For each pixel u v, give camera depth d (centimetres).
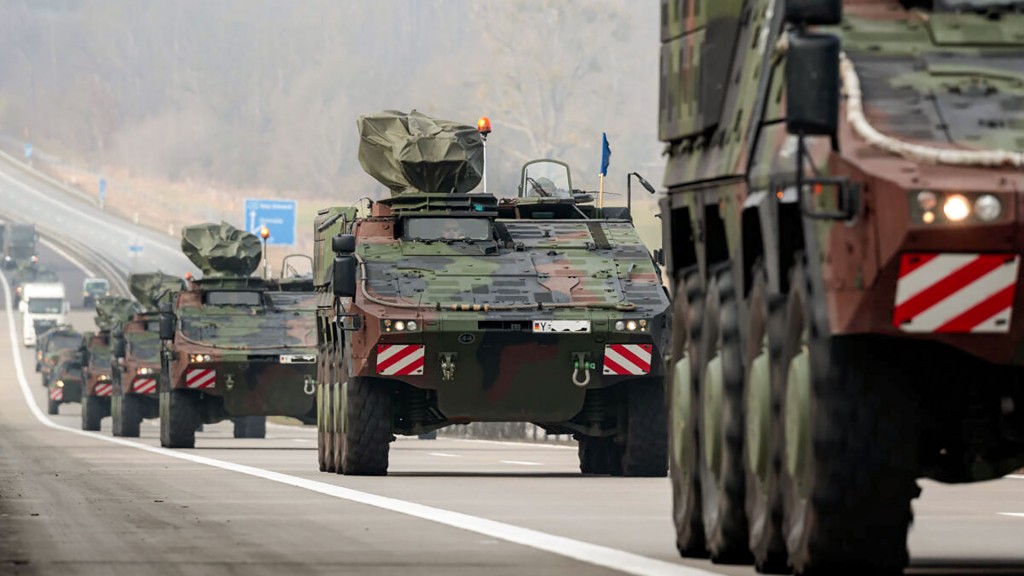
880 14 2730
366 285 6881
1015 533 4006
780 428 2717
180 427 10838
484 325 6706
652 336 6788
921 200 2383
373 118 7969
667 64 3428
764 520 2809
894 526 2555
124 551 3503
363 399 6838
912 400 2523
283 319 11050
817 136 2512
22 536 3891
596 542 3666
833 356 2523
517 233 7262
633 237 7294
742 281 2927
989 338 2434
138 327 14050
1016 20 2698
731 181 2961
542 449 10638
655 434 6825
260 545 3628
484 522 4284
